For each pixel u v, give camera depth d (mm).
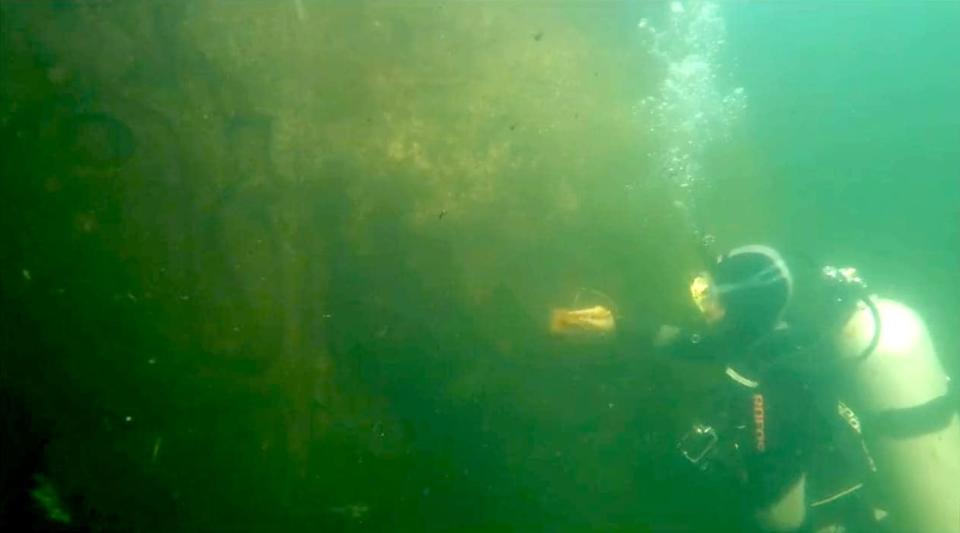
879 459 2383
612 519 4703
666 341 3100
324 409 4543
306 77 4332
